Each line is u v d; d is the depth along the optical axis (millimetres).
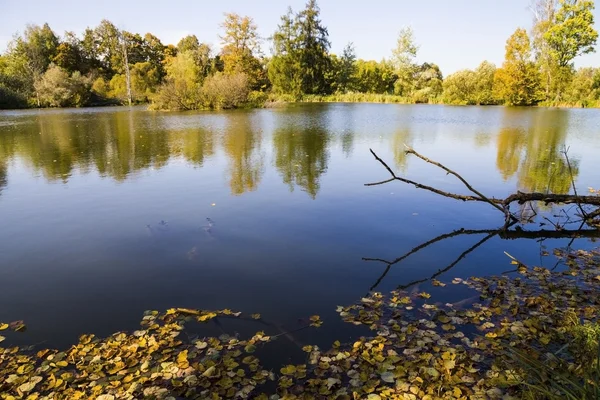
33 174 9633
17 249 5188
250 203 7066
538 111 32750
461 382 2766
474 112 31688
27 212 6691
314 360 3027
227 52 50000
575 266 4637
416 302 3869
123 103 47219
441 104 45281
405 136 16453
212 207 6859
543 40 39625
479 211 6641
